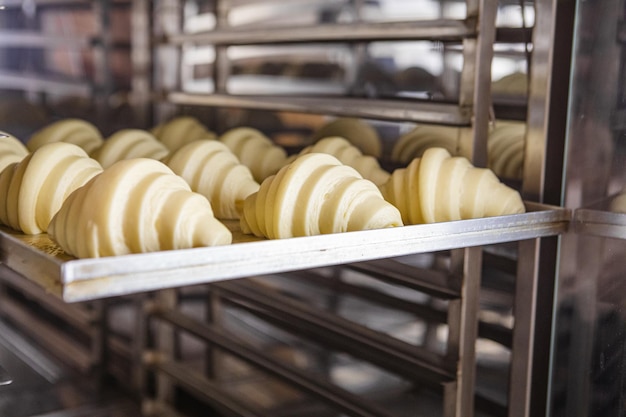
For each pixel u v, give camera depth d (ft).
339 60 4.91
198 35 5.71
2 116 5.92
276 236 2.81
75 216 2.45
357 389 4.50
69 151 2.98
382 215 2.80
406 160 4.12
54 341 5.89
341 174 2.88
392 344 4.00
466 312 3.60
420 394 4.16
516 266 3.56
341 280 4.86
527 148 3.55
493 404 3.72
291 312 4.76
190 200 2.48
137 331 5.64
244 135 4.45
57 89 6.16
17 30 5.90
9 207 2.92
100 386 5.30
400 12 4.51
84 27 6.18
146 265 2.09
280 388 5.07
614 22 3.26
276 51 5.43
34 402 4.85
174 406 5.23
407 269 4.09
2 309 6.48
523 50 3.52
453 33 3.65
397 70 4.41
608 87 3.30
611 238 3.34
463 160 3.36
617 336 3.37
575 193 3.43
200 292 5.91
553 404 3.59
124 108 6.43
